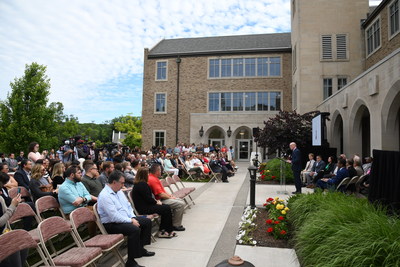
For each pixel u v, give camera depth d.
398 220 3.82
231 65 28.75
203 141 27.97
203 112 28.78
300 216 5.52
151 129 29.56
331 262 3.27
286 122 17.59
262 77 28.03
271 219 6.12
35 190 6.06
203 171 14.80
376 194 6.11
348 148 14.35
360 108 13.34
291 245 5.20
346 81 20.44
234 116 27.72
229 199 9.45
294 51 24.12
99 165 8.98
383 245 3.18
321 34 20.88
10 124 21.56
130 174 8.55
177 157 15.83
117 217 4.49
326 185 10.45
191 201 9.03
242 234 5.67
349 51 20.50
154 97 29.70
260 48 28.22
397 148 10.43
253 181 8.05
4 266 2.93
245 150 28.28
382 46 17.19
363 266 3.06
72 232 4.14
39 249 3.48
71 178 5.55
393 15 15.97
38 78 22.45
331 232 3.92
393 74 9.88
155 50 31.12
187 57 29.45
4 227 4.32
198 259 4.62
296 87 22.75
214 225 6.52
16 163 14.80
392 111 10.31
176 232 6.03
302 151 16.94
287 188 11.82
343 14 20.73
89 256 3.58
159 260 4.59
